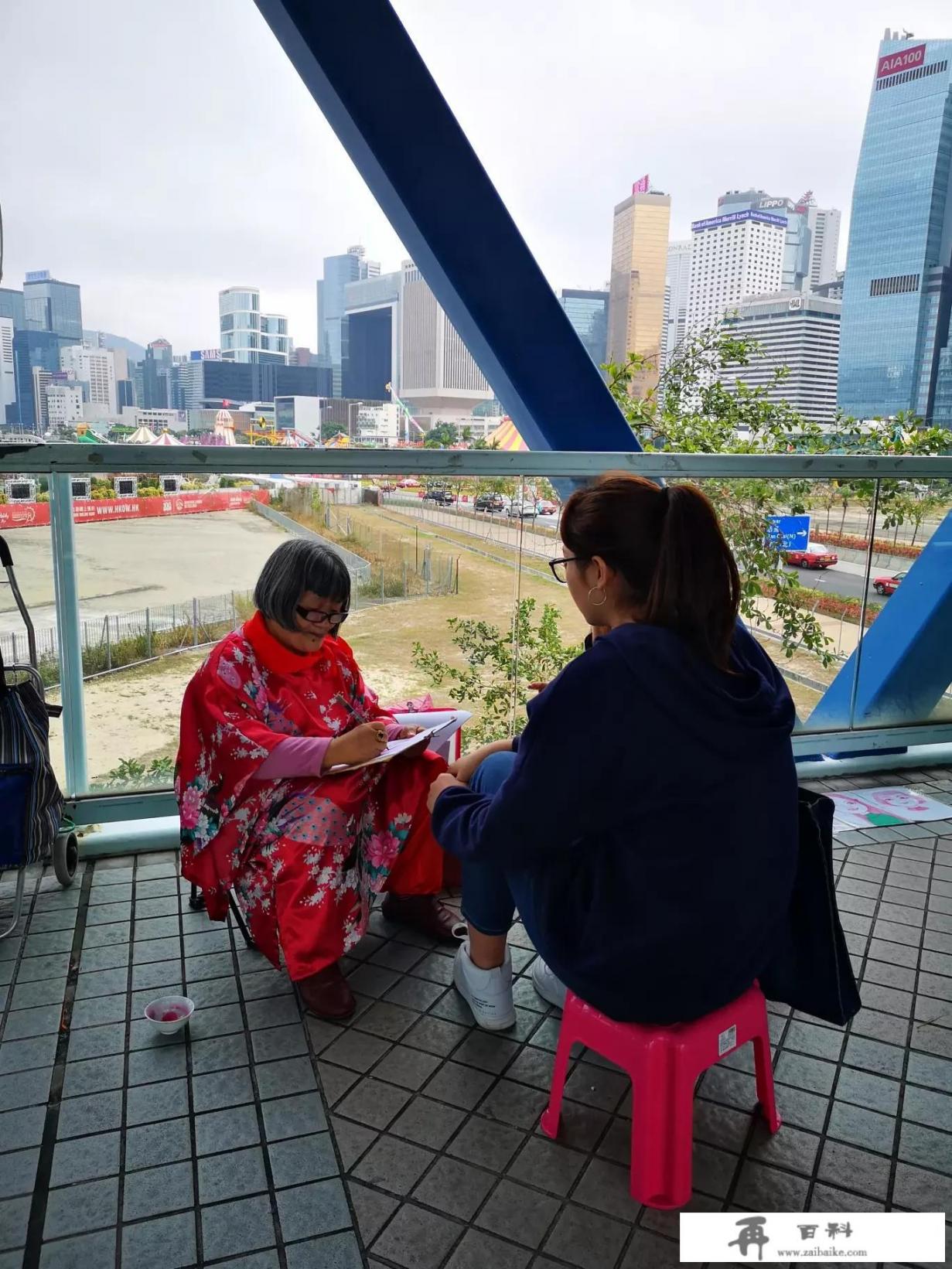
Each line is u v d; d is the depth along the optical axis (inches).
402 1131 67.8
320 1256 56.4
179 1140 66.5
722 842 54.3
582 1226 59.2
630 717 52.4
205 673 84.4
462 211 115.2
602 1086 73.6
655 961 56.4
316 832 82.4
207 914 100.1
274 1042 78.7
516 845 57.7
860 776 149.9
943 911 104.3
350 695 93.7
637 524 55.4
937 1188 63.5
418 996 86.3
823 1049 79.4
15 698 87.7
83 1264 55.6
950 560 144.6
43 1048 77.2
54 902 102.3
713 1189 62.8
